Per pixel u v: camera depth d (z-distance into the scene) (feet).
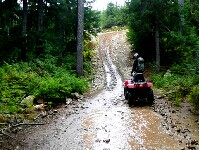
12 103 34.83
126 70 82.07
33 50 65.21
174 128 28.12
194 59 48.08
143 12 64.90
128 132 27.73
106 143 25.02
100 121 31.81
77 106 39.45
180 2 75.82
